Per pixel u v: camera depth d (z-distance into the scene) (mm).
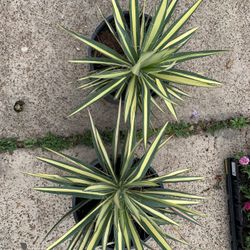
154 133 2033
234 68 2135
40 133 1958
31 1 1964
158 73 1589
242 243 2045
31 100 1961
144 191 1624
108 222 1570
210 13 2113
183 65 2078
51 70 1976
